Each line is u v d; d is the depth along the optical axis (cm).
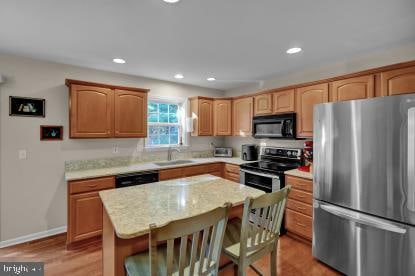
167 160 393
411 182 160
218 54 261
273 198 138
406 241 164
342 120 199
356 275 193
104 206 158
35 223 276
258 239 143
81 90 279
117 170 296
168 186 204
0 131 254
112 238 136
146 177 308
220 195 177
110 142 335
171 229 94
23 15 173
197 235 104
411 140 160
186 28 196
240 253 134
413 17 177
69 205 250
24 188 269
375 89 226
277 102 335
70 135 275
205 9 166
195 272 117
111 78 334
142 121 332
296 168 302
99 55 263
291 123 308
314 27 194
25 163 269
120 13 171
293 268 217
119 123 310
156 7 163
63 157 294
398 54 240
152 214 136
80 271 210
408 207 162
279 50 248
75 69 303
